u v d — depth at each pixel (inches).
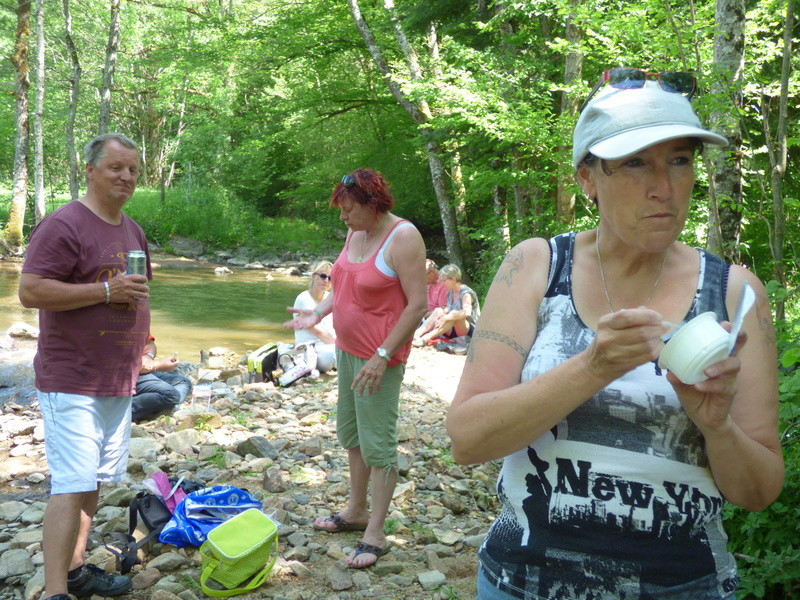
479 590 65.4
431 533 165.2
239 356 409.7
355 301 149.9
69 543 127.0
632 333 50.1
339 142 1080.2
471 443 58.9
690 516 59.0
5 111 1126.4
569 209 461.4
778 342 137.2
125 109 1525.6
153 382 257.8
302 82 940.6
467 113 440.8
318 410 270.2
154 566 145.4
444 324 391.9
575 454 59.6
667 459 58.6
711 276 62.0
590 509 59.3
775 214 191.9
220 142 1290.6
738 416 60.2
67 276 132.3
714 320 52.1
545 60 525.7
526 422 55.7
